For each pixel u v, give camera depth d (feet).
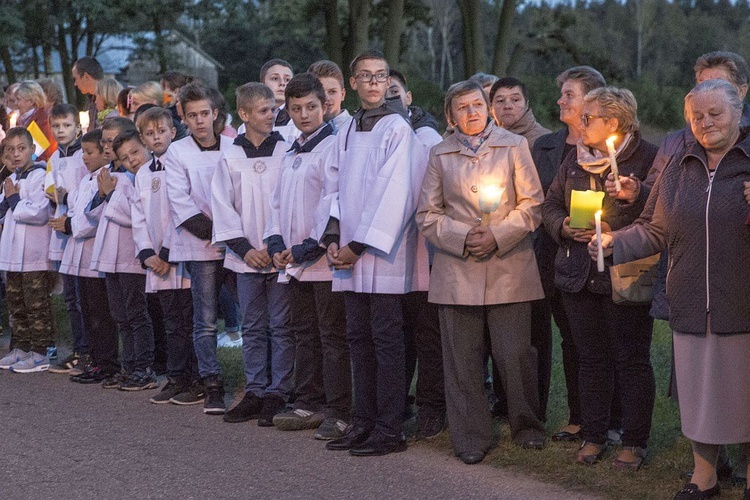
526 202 17.63
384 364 18.20
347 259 18.16
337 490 16.10
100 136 25.57
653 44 274.16
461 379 17.72
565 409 20.30
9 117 33.58
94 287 25.08
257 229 21.07
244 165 21.21
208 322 21.81
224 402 22.13
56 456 18.31
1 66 126.41
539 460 17.24
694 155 14.61
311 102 20.12
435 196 18.01
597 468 16.62
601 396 17.01
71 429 20.31
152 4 110.01
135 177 23.52
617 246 15.38
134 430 20.16
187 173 22.16
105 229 24.22
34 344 27.43
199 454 18.30
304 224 19.84
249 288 20.99
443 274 17.80
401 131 18.42
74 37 117.39
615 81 103.24
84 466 17.65
